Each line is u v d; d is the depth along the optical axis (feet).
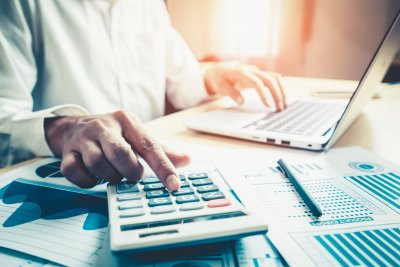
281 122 1.77
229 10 4.84
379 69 1.55
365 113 2.11
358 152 1.42
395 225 0.83
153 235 0.70
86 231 0.82
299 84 3.17
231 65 2.50
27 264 0.69
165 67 3.06
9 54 1.85
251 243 0.77
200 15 5.02
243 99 2.30
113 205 0.85
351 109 1.41
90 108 2.31
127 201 0.86
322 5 4.08
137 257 0.71
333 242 0.76
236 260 0.71
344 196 1.01
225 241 0.78
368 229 0.82
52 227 0.83
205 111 2.25
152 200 0.86
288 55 4.55
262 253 0.73
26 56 2.03
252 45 4.83
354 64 4.00
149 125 1.94
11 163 1.46
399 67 3.06
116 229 0.72
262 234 0.74
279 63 4.66
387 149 1.47
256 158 1.36
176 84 2.97
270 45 4.66
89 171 1.03
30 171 1.22
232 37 4.94
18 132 1.38
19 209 0.93
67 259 0.71
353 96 1.33
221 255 0.72
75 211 0.92
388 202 0.96
